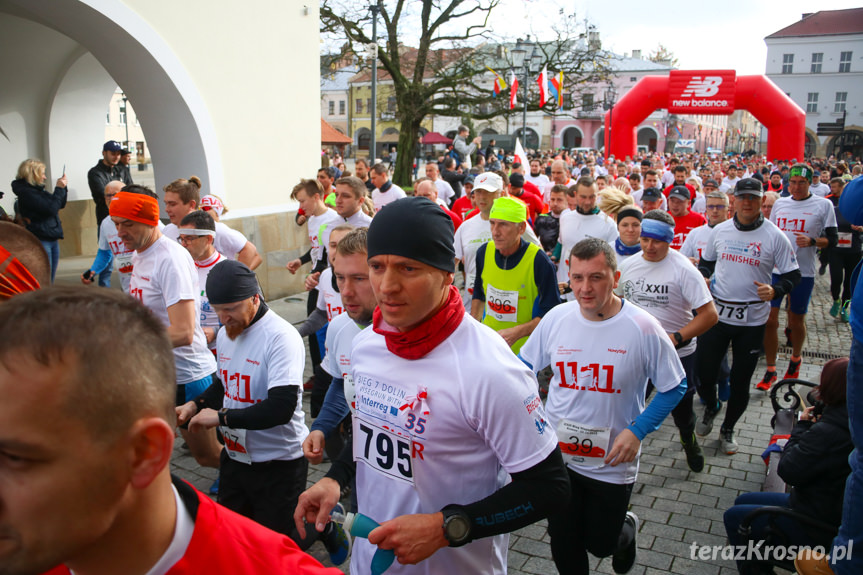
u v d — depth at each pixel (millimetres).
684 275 4262
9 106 9734
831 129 62312
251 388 2836
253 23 8258
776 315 6020
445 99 21203
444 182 11227
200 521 964
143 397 811
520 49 17234
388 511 1718
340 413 2527
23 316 769
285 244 9094
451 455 1614
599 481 2793
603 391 2818
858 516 1958
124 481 817
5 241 1669
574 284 2840
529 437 1574
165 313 3629
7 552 778
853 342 1994
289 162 9102
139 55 7051
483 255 4375
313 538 2990
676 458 4664
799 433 2934
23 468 754
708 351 4906
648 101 21344
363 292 2557
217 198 5707
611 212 6113
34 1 6199
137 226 3432
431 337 1588
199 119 7578
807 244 6629
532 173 14570
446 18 20641
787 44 63156
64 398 749
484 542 1754
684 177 9508
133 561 892
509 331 4023
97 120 10789
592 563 3367
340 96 61531
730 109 20797
